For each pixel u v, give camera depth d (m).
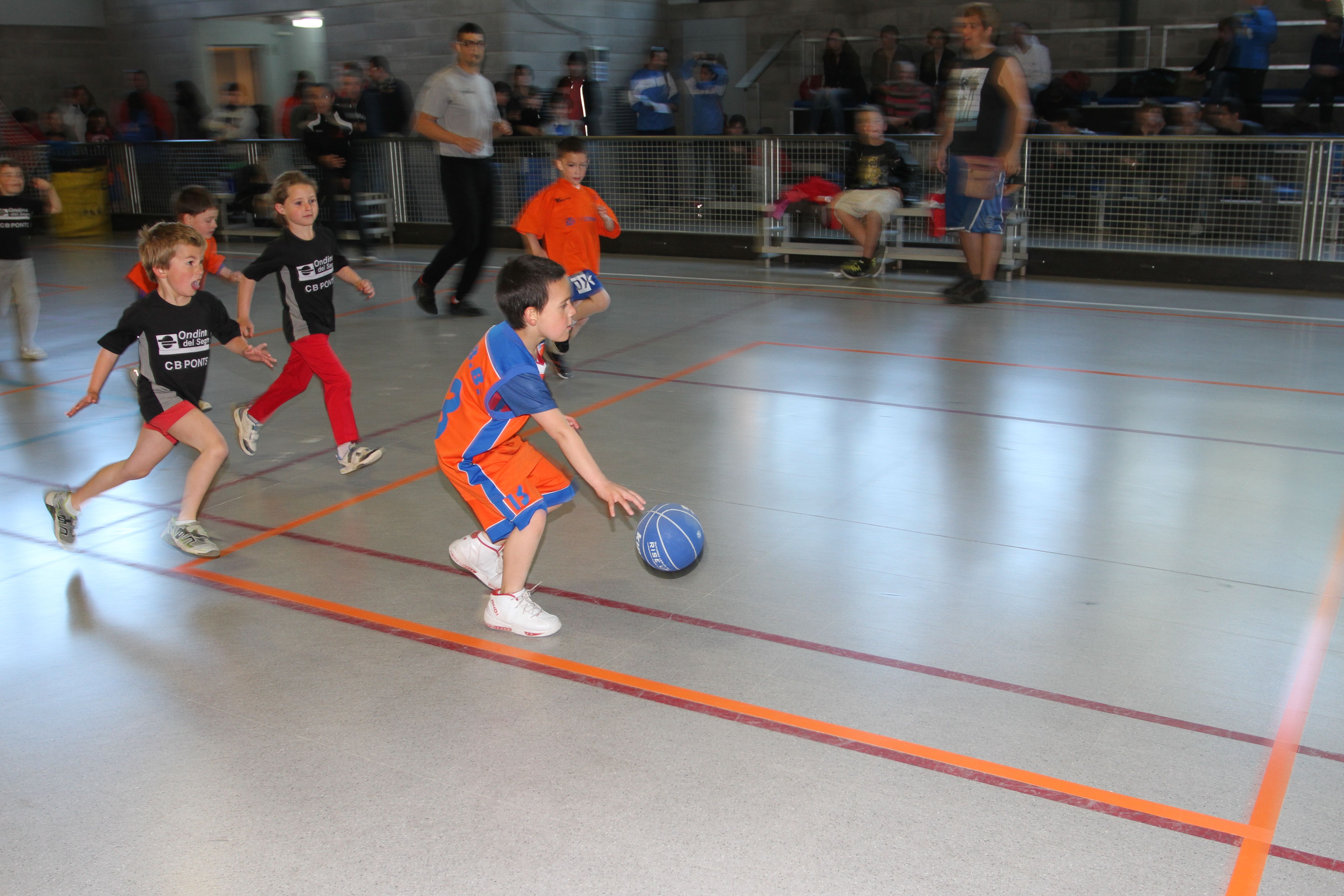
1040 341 7.59
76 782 2.76
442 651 3.40
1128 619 3.52
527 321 3.18
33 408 6.35
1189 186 9.58
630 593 3.79
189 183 14.66
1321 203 9.08
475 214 8.57
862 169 10.23
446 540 4.30
